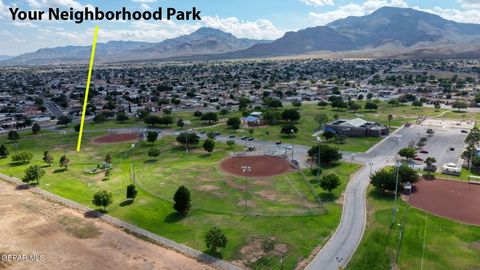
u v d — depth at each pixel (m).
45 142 193.38
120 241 89.00
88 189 123.75
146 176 136.38
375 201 110.50
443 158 153.62
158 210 106.69
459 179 129.12
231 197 115.62
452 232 91.69
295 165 146.00
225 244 82.50
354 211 103.75
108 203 105.44
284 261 79.44
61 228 95.62
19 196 117.75
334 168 141.75
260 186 125.00
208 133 194.00
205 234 91.75
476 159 137.88
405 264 78.38
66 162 145.38
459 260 79.75
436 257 80.88
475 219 98.75
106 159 149.50
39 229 95.06
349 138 190.12
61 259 81.19
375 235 90.00
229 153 166.12
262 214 102.69
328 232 91.88
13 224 97.62
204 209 106.81
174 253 83.44
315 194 116.38
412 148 153.25
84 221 99.75
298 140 188.25
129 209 107.31
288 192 119.25
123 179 133.62
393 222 96.31
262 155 162.88
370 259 80.12
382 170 120.81
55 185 127.44
